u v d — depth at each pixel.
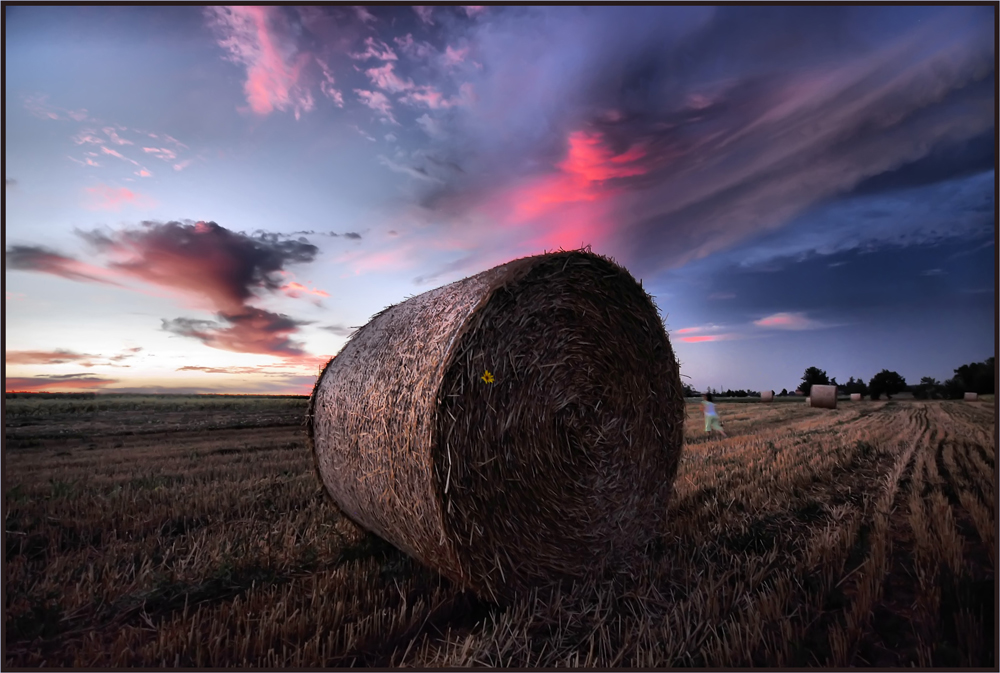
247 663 2.97
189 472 8.28
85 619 3.52
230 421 19.06
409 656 3.09
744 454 9.70
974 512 5.21
